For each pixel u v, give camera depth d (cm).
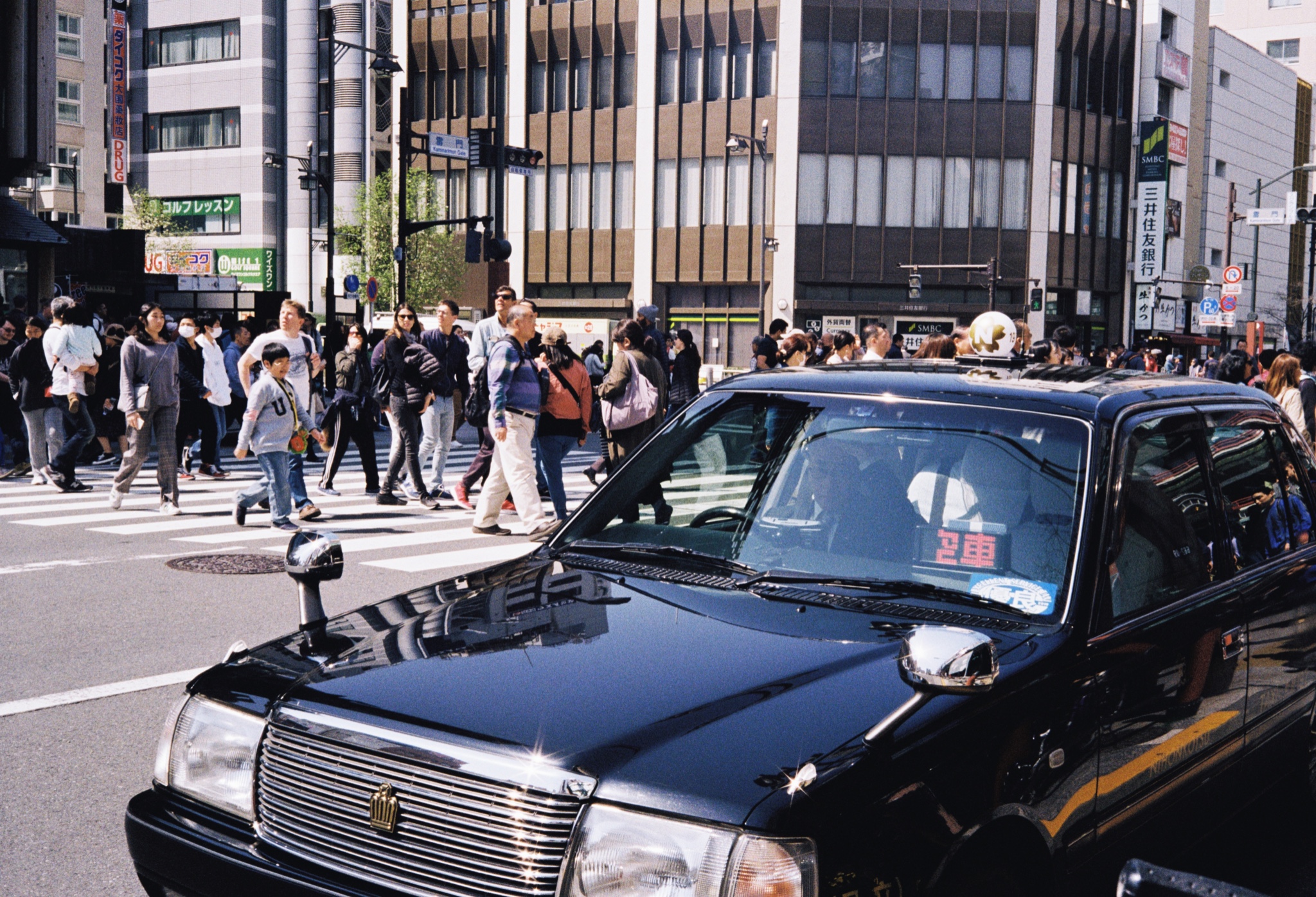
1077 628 284
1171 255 5838
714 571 320
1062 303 4869
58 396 1351
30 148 2270
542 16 4912
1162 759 309
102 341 1683
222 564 906
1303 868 407
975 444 328
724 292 4728
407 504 1277
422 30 5200
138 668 614
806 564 317
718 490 351
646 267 4794
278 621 721
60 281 2559
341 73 6253
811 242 4556
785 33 4494
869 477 332
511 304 1222
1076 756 269
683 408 390
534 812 219
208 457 1526
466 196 5191
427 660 264
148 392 1156
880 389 357
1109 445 319
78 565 898
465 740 231
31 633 685
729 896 204
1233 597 349
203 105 6475
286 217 6444
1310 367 1052
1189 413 370
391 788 235
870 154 4534
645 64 4725
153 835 263
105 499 1303
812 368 394
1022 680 260
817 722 231
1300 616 391
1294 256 7938
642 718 232
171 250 6338
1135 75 5025
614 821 214
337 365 1347
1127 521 315
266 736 259
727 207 4638
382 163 6406
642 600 295
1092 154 4828
